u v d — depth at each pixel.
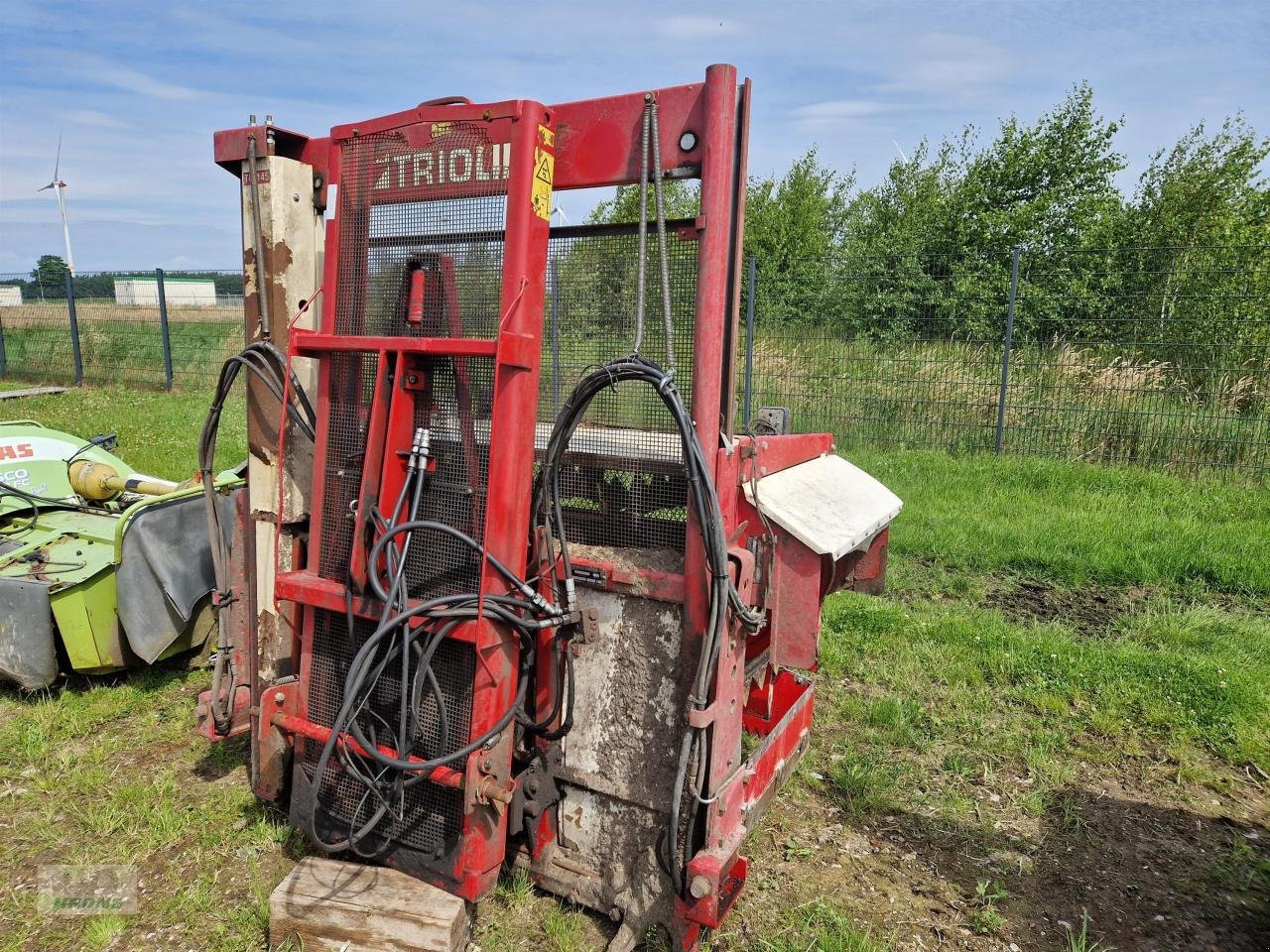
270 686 2.78
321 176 2.98
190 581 3.98
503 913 2.67
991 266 12.27
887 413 9.72
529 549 2.55
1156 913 2.81
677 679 2.42
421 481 2.36
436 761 2.22
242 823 3.08
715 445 2.31
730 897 2.51
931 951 2.62
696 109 2.23
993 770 3.62
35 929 2.62
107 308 15.35
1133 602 5.57
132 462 8.44
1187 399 8.64
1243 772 3.63
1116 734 3.88
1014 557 6.20
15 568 3.93
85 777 3.37
